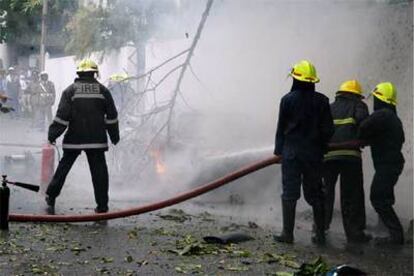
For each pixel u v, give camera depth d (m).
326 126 6.94
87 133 7.97
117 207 8.82
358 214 7.26
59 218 7.37
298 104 6.93
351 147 7.29
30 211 8.22
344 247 6.95
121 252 6.21
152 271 5.57
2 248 6.12
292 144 6.94
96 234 6.99
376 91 7.45
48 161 9.55
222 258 6.11
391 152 7.25
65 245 6.39
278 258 6.16
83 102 7.98
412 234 7.88
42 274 5.33
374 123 7.20
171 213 8.57
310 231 7.79
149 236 6.98
